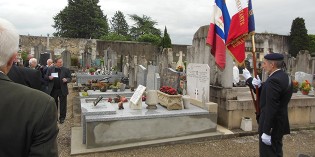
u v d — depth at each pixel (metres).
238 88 8.16
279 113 3.64
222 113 7.32
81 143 5.86
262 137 3.63
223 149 5.81
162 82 10.50
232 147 5.94
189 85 8.01
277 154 3.72
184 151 5.64
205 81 7.09
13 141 1.41
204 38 8.48
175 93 6.87
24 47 31.67
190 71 7.96
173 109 6.62
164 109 6.71
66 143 6.06
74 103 10.42
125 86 10.30
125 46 35.47
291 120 7.71
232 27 5.05
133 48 35.81
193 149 5.77
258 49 33.50
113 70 17.31
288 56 18.80
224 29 6.30
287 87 3.62
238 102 7.11
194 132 6.47
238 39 4.95
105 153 5.41
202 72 7.25
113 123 5.65
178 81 9.27
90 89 10.29
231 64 7.33
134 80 12.20
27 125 1.43
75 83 15.48
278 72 3.69
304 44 35.38
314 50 38.91
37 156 1.42
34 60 7.20
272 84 3.53
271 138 3.65
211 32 6.48
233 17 5.05
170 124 6.19
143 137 5.93
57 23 57.12
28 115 1.44
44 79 7.57
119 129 5.71
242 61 5.03
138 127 5.87
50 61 8.55
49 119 1.49
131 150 5.61
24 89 1.52
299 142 6.46
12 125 1.41
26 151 1.45
